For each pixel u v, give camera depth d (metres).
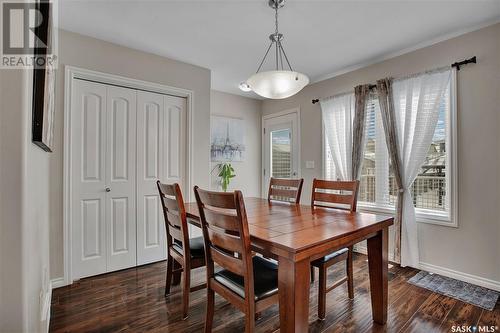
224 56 2.96
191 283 2.40
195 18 2.21
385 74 3.02
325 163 3.69
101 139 2.62
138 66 2.79
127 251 2.77
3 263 0.78
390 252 2.94
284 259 1.23
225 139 4.37
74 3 2.00
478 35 2.32
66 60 2.38
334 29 2.38
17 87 0.80
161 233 3.01
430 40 2.57
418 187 2.80
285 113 4.33
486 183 2.28
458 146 2.43
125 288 2.30
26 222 0.81
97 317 1.85
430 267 2.61
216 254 1.51
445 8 2.06
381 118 3.05
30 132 0.92
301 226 1.54
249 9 2.08
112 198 2.68
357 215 1.88
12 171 0.79
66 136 2.37
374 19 2.22
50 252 2.29
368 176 3.23
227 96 4.42
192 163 3.19
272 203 2.48
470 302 2.04
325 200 2.29
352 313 1.90
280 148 4.43
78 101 2.49
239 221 1.27
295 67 3.29
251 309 1.29
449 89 2.52
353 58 3.01
